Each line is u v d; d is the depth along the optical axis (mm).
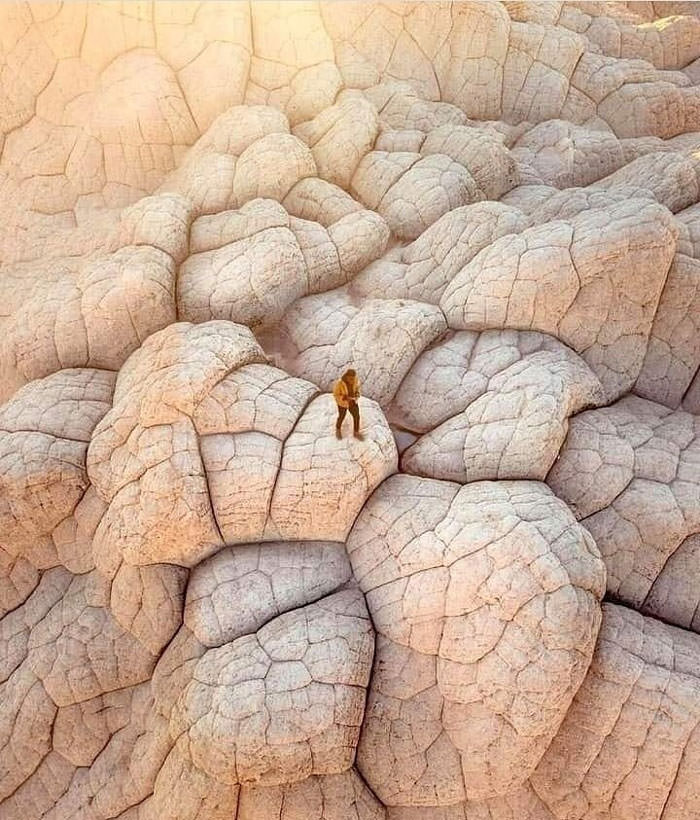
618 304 8344
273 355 9016
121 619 7754
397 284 9469
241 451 7461
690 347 8578
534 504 6996
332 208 10023
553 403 7516
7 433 8258
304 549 7504
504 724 6562
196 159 10570
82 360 9023
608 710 6641
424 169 10203
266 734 6480
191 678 7039
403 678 6910
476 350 8531
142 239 9422
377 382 8414
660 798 6590
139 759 7418
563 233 8398
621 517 7332
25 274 10398
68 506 8195
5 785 7891
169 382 7637
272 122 10539
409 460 7910
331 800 6727
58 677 7801
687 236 8914
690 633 7086
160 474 7355
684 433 7961
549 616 6465
